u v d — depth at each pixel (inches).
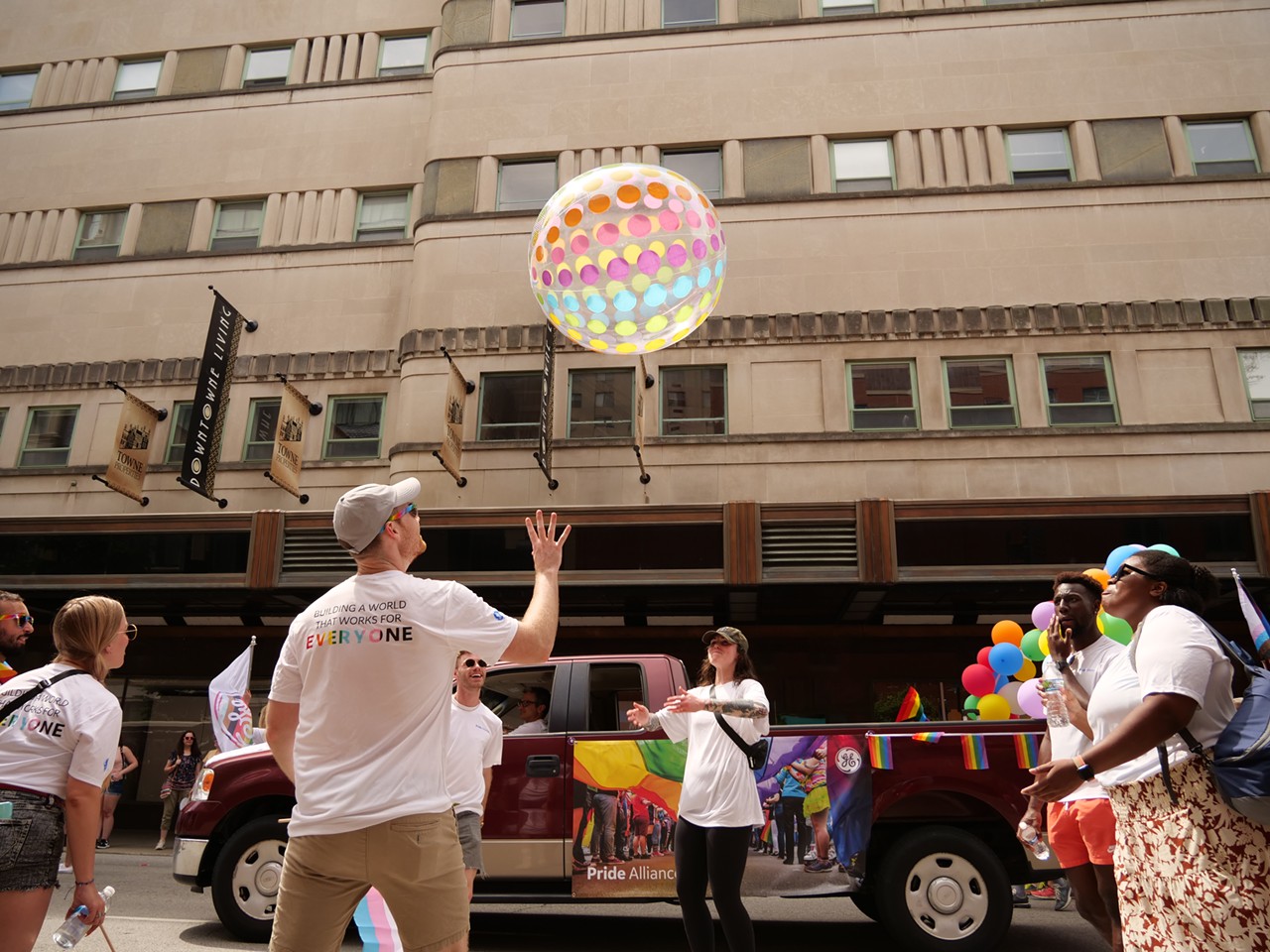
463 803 183.6
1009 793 232.7
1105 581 204.4
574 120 690.8
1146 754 113.8
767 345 624.4
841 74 677.9
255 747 262.4
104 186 765.3
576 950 246.4
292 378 680.4
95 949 231.5
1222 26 655.8
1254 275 602.5
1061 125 655.1
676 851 178.4
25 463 692.7
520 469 609.3
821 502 566.9
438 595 104.7
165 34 813.2
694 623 647.1
